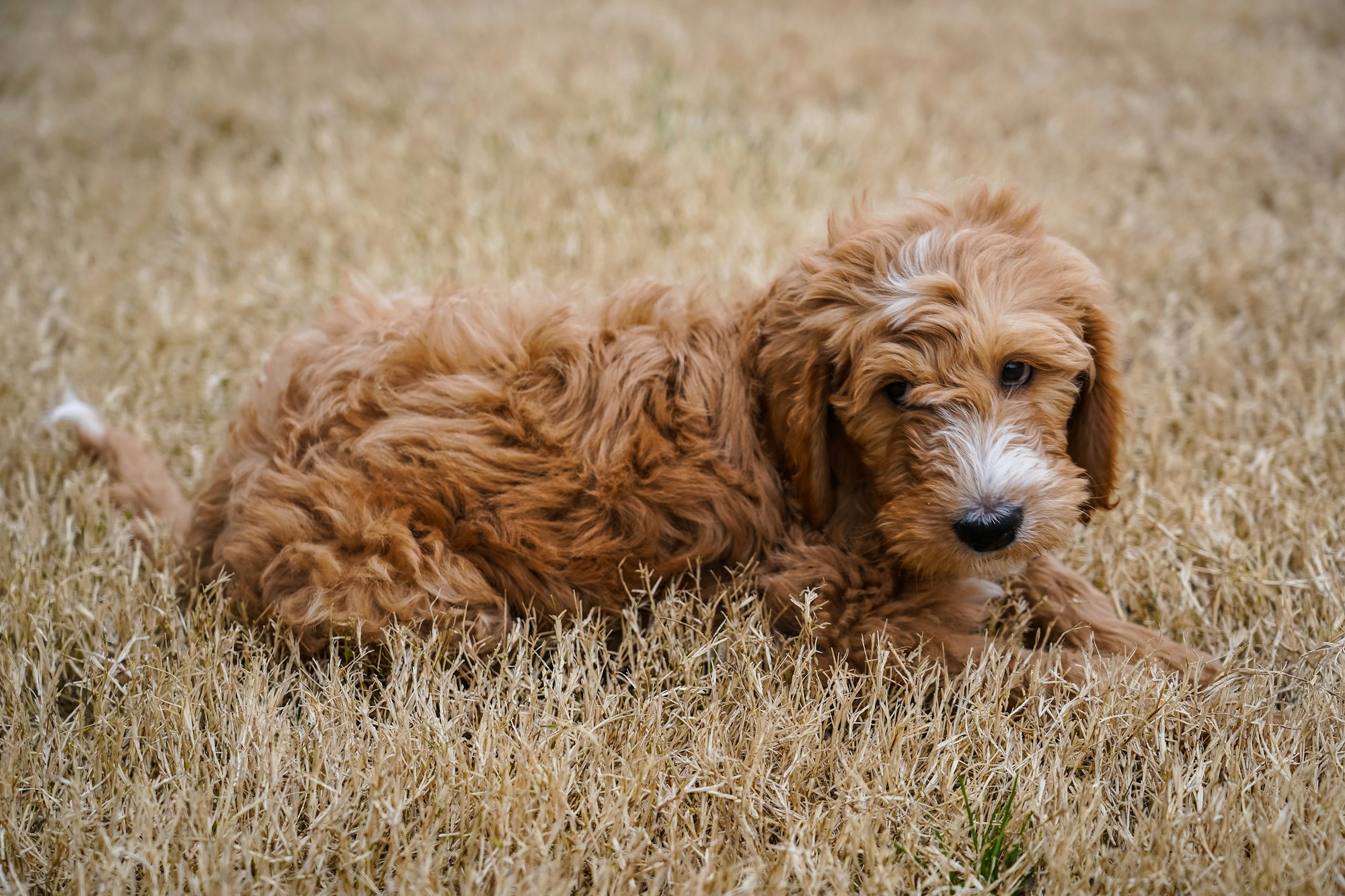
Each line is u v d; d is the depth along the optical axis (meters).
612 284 3.96
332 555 2.29
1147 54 6.50
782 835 2.10
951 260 2.19
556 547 2.33
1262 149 5.14
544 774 2.07
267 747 2.16
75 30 6.90
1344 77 5.97
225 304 4.02
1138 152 5.13
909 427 2.19
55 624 2.55
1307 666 2.42
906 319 2.13
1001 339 2.10
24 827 2.03
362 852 1.94
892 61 6.32
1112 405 2.38
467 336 2.49
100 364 3.67
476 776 2.11
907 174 4.86
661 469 2.35
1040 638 2.56
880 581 2.40
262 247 4.44
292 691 2.40
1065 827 2.00
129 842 1.96
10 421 3.30
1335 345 3.59
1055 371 2.22
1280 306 3.84
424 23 6.96
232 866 1.95
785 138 5.25
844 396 2.26
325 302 3.99
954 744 2.16
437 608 2.31
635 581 2.41
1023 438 2.15
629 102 5.57
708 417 2.40
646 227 4.41
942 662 2.34
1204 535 2.83
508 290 2.79
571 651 2.37
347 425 2.44
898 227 2.30
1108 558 2.77
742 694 2.34
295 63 6.26
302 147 5.22
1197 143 5.23
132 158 5.29
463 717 2.29
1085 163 5.07
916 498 2.16
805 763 2.16
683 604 2.39
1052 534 2.15
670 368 2.44
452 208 4.60
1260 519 2.91
